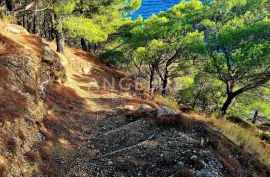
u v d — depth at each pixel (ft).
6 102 34.68
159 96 74.84
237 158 34.60
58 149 35.35
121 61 102.94
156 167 31.76
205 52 67.10
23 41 53.67
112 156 34.27
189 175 28.89
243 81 71.51
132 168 32.14
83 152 36.37
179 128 39.60
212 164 31.01
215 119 51.13
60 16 67.77
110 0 95.04
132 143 38.04
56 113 43.27
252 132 62.85
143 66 110.42
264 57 58.44
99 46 124.98
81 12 89.97
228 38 62.90
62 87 53.36
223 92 83.30
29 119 35.40
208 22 82.23
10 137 30.68
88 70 77.05
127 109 52.80
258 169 34.19
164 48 78.48
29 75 42.83
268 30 61.41
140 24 101.14
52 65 53.67
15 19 67.15
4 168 27.14
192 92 86.43
